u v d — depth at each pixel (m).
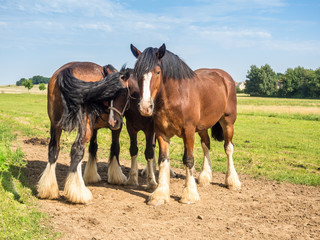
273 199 5.46
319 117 25.61
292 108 36.84
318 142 13.17
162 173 5.16
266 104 54.84
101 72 5.03
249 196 5.63
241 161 8.86
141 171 7.40
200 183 6.30
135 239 3.62
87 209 4.54
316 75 99.06
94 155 6.11
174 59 4.85
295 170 7.98
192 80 5.19
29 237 3.38
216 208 4.89
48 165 4.88
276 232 3.97
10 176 5.33
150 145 5.86
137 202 5.05
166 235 3.78
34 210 4.18
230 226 4.14
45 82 176.12
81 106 4.59
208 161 6.49
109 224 4.03
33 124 15.50
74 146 4.64
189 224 4.17
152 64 4.40
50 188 4.81
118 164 6.13
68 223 3.96
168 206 4.90
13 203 4.22
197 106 5.15
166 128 5.02
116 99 5.00
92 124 4.79
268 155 10.05
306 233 3.96
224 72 6.53
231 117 6.30
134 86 5.62
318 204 5.22
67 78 4.47
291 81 104.69
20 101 44.88
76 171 4.68
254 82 119.88
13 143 9.62
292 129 18.00
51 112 4.76
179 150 10.23
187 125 5.02
